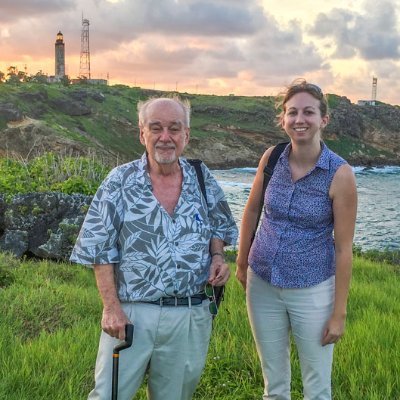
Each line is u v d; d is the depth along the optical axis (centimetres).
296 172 380
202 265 348
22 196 1211
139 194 342
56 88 11738
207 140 11750
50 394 439
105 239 337
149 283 338
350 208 370
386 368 491
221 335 588
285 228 381
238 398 468
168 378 351
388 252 1905
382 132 14175
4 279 834
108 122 11069
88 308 720
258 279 397
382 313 709
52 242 1153
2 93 9962
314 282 377
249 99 14375
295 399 467
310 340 382
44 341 534
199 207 351
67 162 1517
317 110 373
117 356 333
